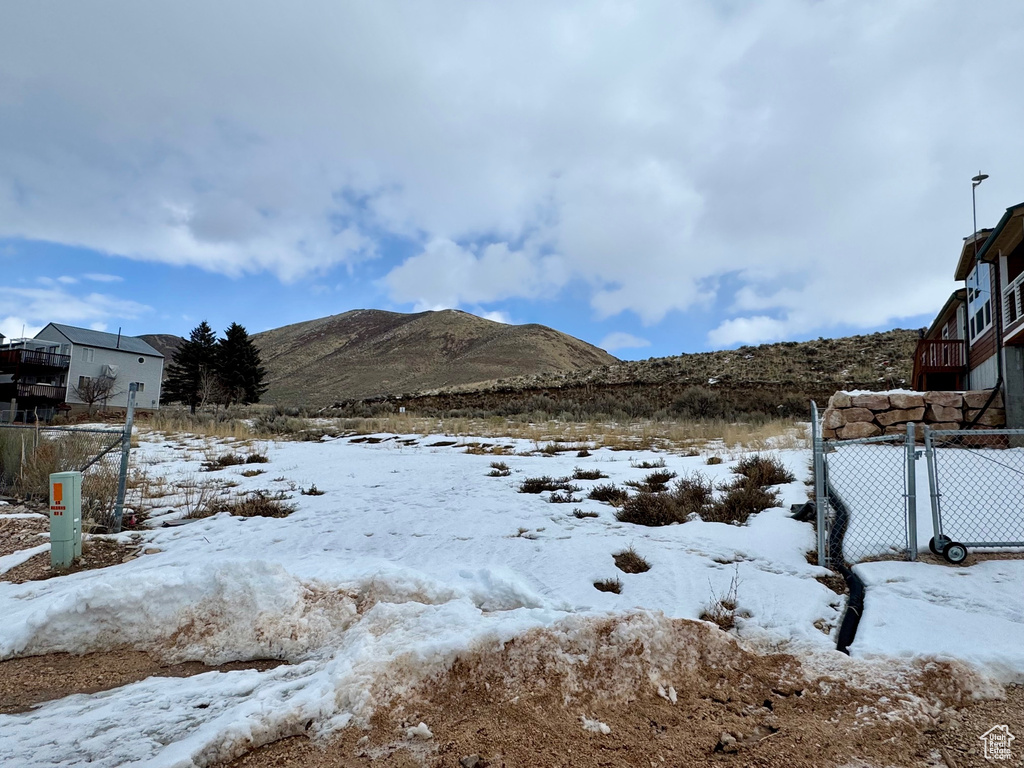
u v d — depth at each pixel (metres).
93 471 9.55
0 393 43.16
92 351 46.47
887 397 12.35
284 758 2.56
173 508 8.77
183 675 3.56
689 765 2.49
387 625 3.73
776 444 14.04
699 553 5.72
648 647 3.25
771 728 2.76
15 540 6.91
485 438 20.44
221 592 4.14
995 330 12.97
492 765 2.47
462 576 5.01
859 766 2.47
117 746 2.67
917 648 3.45
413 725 2.77
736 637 3.71
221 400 51.94
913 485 5.27
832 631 3.94
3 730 2.87
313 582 4.40
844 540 5.85
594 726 2.77
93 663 3.75
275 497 9.63
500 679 3.10
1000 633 3.64
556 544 6.22
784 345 48.19
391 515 8.12
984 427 12.05
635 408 30.73
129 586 4.13
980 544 5.27
